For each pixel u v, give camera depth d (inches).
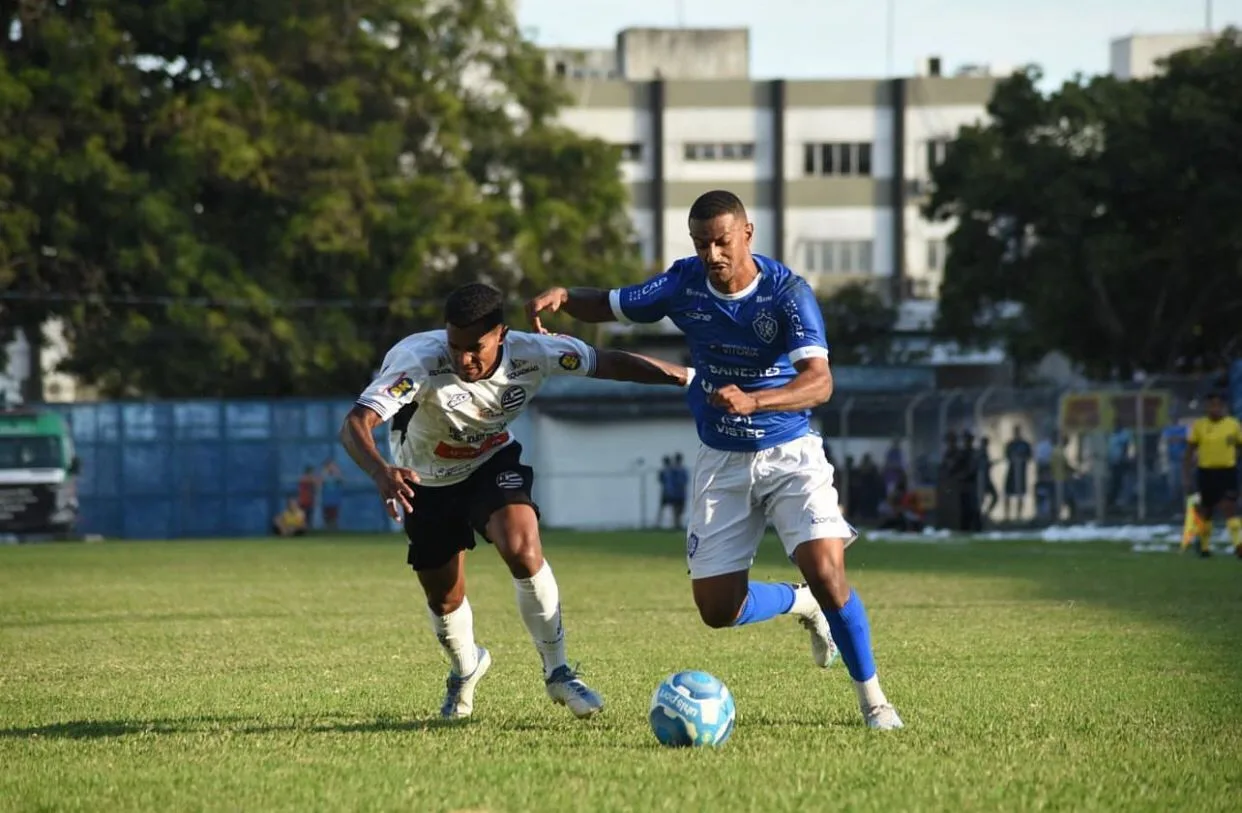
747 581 945.5
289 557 3299.7
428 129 6181.1
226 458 5378.9
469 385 920.3
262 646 1464.1
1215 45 5324.8
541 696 1068.5
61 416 5191.9
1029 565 2645.2
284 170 5772.6
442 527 959.0
